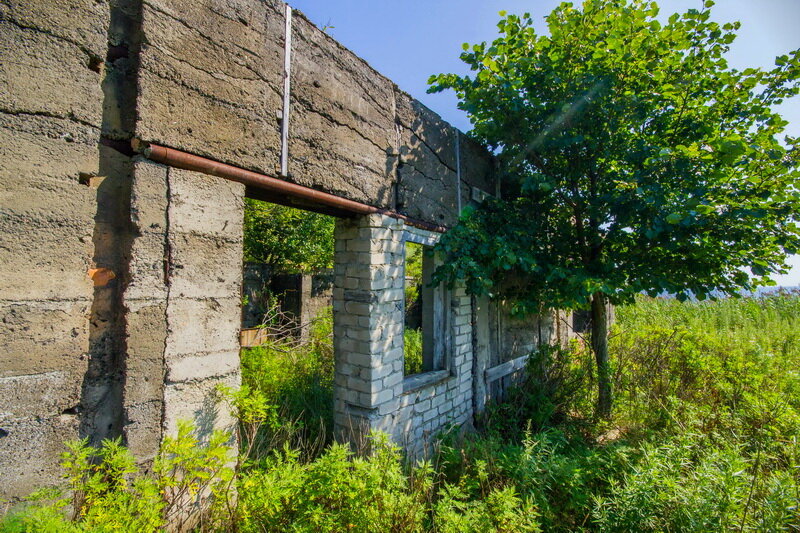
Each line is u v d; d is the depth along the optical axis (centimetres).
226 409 218
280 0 258
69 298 166
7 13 153
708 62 361
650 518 223
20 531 132
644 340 597
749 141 351
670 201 347
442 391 399
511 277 525
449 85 435
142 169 185
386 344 330
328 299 802
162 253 192
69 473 148
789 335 799
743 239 356
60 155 165
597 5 357
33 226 157
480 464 263
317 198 275
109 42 183
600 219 408
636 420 400
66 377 164
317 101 282
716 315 1031
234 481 206
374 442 241
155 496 153
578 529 244
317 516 175
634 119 384
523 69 397
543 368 507
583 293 390
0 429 147
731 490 221
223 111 221
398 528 196
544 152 441
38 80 159
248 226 766
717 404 417
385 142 349
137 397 181
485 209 503
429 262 422
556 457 296
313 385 448
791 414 349
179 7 200
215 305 215
